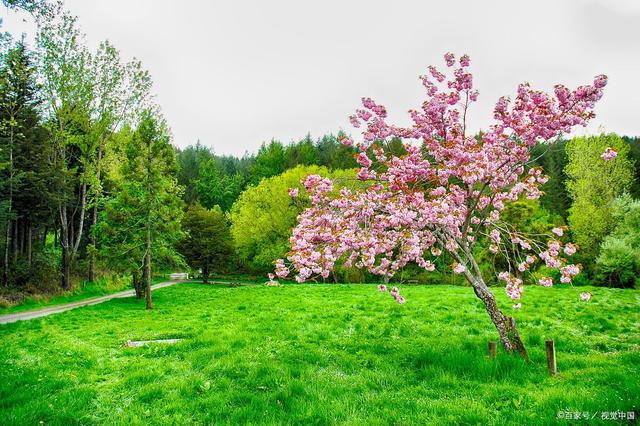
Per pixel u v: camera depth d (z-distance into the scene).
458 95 9.54
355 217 10.01
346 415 6.06
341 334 12.48
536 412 5.84
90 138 32.62
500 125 9.71
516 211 32.25
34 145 32.31
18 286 29.53
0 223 29.23
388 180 10.41
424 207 9.32
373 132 10.01
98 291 34.06
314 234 9.49
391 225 9.49
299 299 21.69
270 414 6.16
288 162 71.81
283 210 44.16
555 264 9.34
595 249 37.66
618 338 10.87
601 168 40.81
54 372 8.75
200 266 51.88
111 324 16.72
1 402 6.75
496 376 7.74
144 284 30.80
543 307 15.63
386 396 6.84
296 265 9.35
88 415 6.35
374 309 16.92
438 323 13.42
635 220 35.41
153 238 25.48
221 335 12.33
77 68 31.06
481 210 11.59
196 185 90.69
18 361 10.00
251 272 54.78
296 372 8.23
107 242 26.78
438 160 10.24
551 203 50.41
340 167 60.47
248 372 8.29
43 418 6.20
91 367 9.29
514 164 10.08
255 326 14.08
